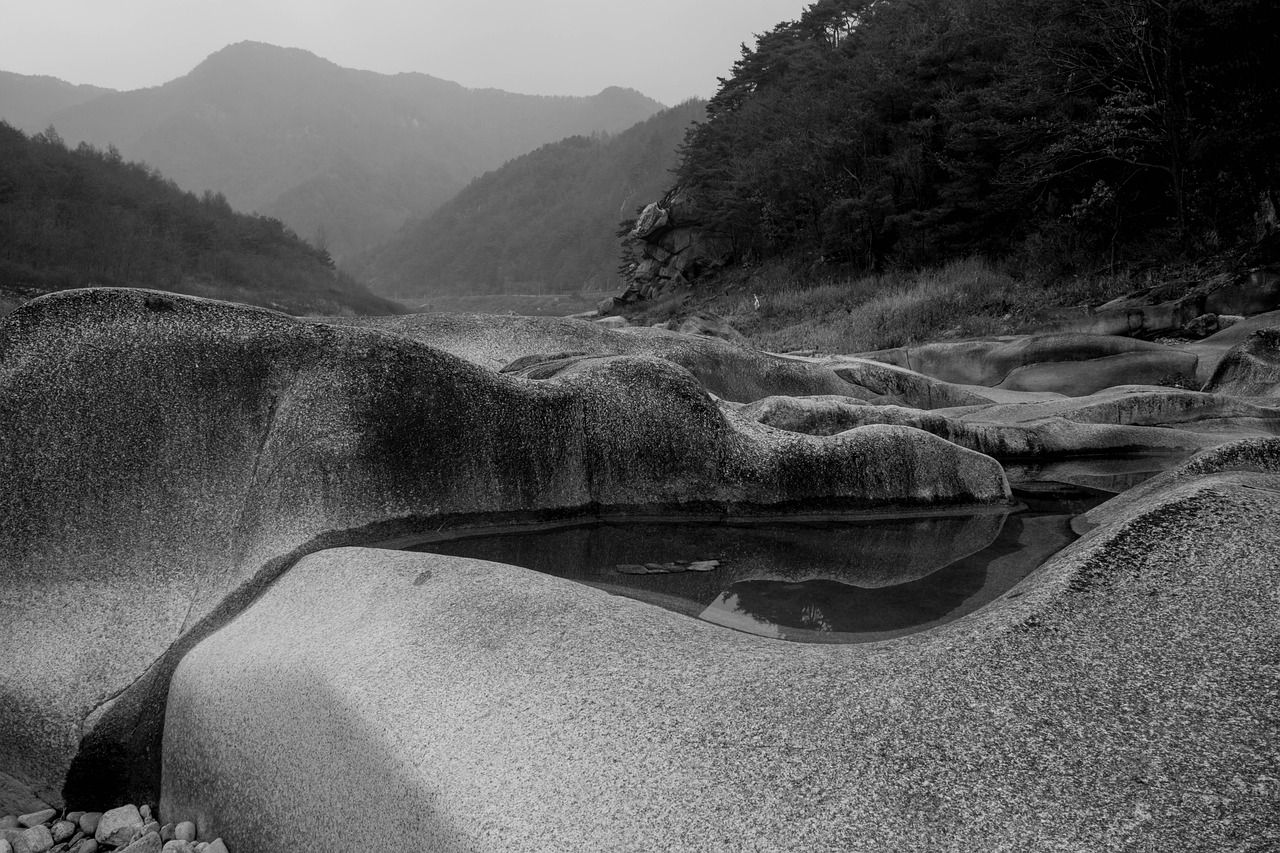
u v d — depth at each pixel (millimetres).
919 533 4406
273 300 83125
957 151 29625
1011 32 25406
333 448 3562
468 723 2047
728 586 3525
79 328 3389
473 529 3957
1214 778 1521
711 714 1877
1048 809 1520
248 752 2480
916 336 19594
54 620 3006
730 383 8047
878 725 1740
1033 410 7559
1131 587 2027
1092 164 23766
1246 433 6734
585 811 1731
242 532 3357
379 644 2451
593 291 179625
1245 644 1802
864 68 35844
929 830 1523
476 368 4066
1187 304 14188
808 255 40688
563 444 4250
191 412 3467
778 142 41031
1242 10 18234
